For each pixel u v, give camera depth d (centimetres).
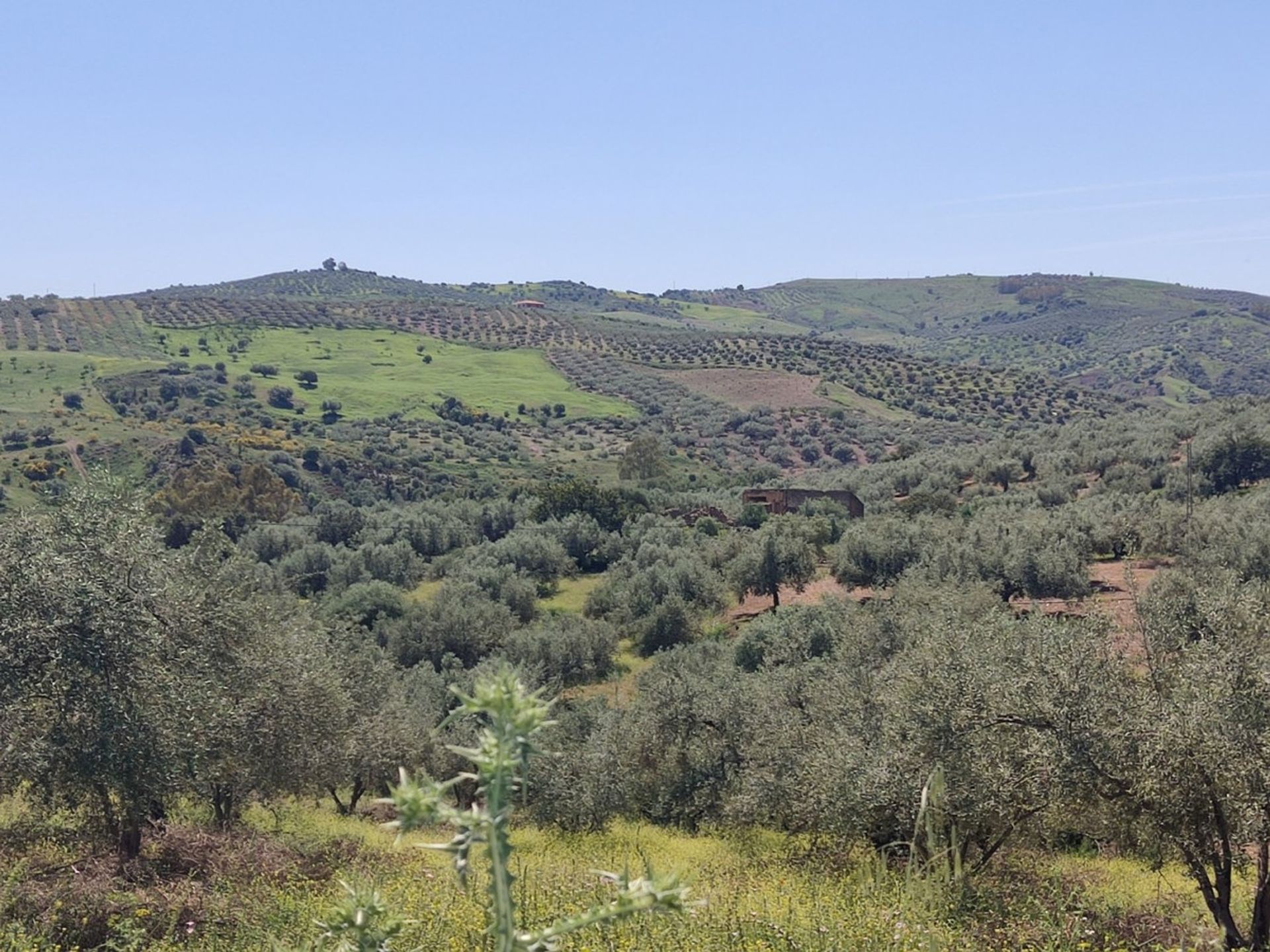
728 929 717
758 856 1568
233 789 1492
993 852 1128
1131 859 1227
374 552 5919
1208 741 890
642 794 2406
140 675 1117
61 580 1091
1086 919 898
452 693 184
